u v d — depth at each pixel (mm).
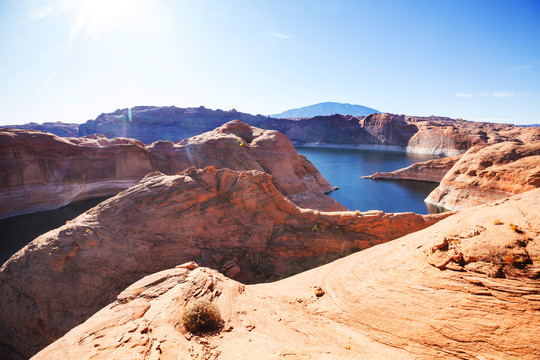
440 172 77188
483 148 51875
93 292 16625
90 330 6574
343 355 6055
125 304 8375
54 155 48594
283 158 59812
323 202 50812
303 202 48938
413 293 7617
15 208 43375
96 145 58219
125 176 55344
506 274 6172
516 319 5453
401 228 20406
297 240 20016
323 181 68000
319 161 126188
